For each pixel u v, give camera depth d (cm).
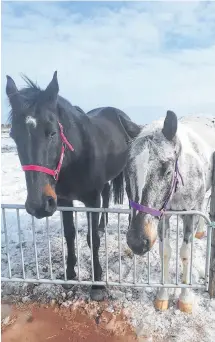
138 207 212
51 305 295
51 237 423
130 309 286
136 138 227
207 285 282
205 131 340
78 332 262
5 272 341
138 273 337
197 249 381
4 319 277
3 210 280
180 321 270
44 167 230
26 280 294
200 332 257
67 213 313
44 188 230
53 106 239
